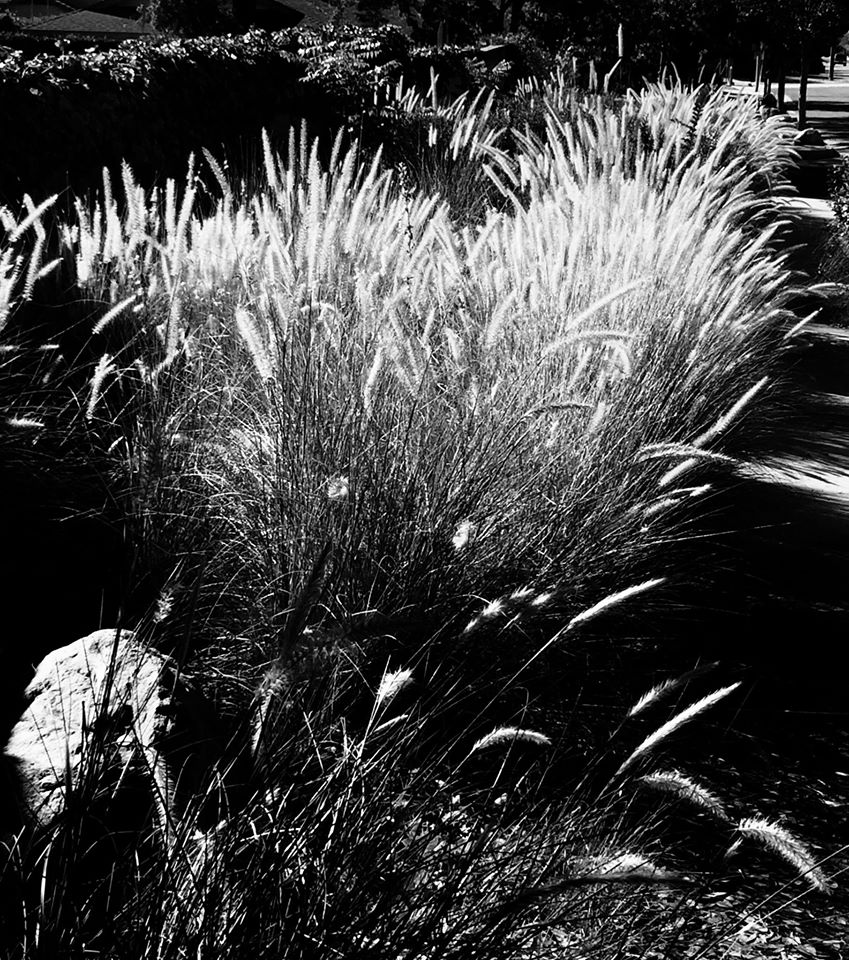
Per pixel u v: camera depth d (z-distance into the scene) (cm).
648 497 467
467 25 3897
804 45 4372
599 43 3491
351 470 382
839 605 499
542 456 428
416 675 362
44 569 386
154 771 242
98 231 529
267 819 235
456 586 379
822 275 1384
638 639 421
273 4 4688
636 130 1388
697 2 3453
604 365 497
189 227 650
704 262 679
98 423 471
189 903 205
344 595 369
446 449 403
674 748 366
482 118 1270
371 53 1501
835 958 277
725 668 422
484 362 454
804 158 2881
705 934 270
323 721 307
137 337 493
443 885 236
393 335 416
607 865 261
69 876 209
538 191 975
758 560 536
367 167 1158
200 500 406
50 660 308
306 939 206
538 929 231
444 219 592
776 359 816
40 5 5088
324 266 465
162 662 293
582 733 361
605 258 629
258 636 367
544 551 407
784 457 711
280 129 1220
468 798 311
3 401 459
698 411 588
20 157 828
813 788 354
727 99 1880
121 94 980
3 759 274
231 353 476
